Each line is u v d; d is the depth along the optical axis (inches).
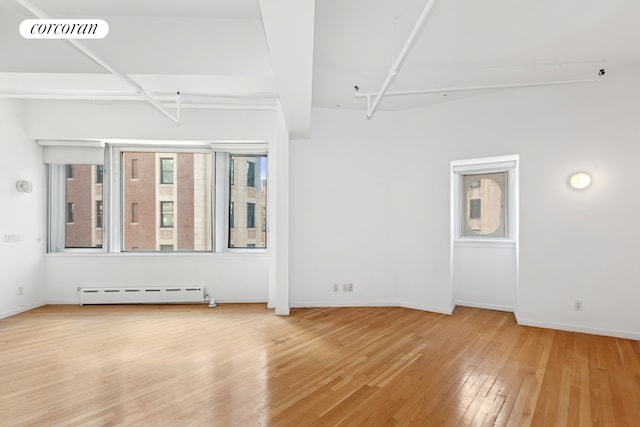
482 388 109.7
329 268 215.3
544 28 125.0
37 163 213.0
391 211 219.6
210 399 102.3
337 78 169.3
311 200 214.2
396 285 219.0
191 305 215.9
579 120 166.7
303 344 147.5
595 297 163.2
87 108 210.7
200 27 136.3
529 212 177.9
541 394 106.0
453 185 213.2
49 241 220.4
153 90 155.5
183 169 234.5
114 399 102.0
